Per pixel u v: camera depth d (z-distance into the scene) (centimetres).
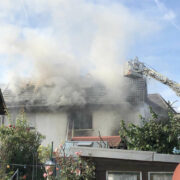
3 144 997
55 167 888
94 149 783
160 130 1031
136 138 1050
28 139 1048
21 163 992
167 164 735
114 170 771
